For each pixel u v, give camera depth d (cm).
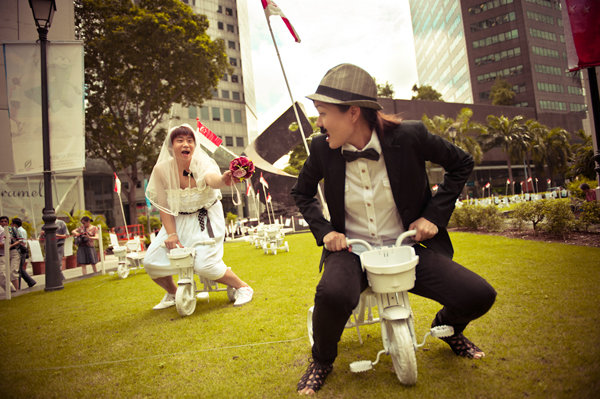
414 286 180
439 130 4112
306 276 504
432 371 182
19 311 458
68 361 250
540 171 5128
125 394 191
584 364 169
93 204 3847
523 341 207
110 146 2259
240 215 4234
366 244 178
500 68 6838
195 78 2297
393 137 174
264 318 315
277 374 200
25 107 671
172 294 407
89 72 2102
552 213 658
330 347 178
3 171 923
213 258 372
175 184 375
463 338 200
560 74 6825
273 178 1994
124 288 573
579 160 1748
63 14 988
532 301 283
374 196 185
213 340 268
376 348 224
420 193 182
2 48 658
